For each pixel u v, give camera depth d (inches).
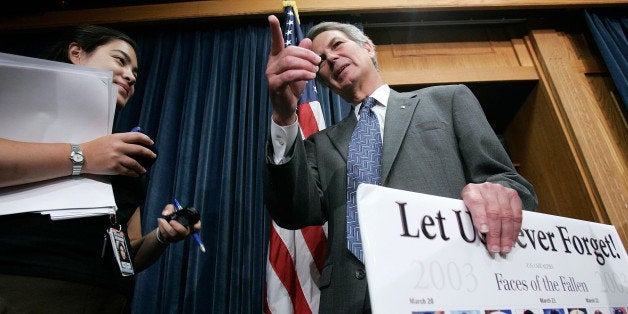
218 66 80.4
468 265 20.1
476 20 87.7
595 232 25.3
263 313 54.4
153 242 40.1
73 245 27.2
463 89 39.3
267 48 81.9
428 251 19.6
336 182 37.9
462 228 21.4
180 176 66.4
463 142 35.3
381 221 19.4
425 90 41.7
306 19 84.4
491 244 21.1
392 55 85.9
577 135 73.4
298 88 32.8
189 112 73.4
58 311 24.6
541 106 80.5
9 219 26.0
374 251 18.5
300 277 52.1
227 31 85.9
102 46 42.1
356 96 47.4
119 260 29.1
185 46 84.5
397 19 86.7
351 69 46.6
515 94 84.5
